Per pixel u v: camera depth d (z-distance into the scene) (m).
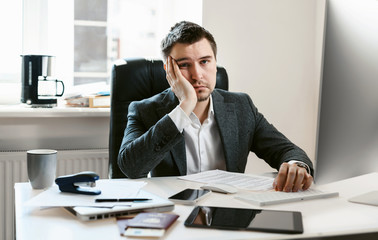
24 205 1.07
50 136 2.34
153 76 1.93
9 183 2.19
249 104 1.84
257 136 1.82
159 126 1.49
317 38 2.58
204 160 1.75
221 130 1.72
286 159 1.61
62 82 2.37
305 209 1.14
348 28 1.16
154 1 2.73
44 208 1.11
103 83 2.62
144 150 1.50
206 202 1.19
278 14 2.50
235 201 1.21
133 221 0.98
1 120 2.25
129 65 1.91
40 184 1.34
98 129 2.42
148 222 0.97
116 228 0.97
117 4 2.69
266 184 1.39
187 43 1.61
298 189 1.31
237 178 1.47
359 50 1.15
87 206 1.06
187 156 1.74
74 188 1.18
